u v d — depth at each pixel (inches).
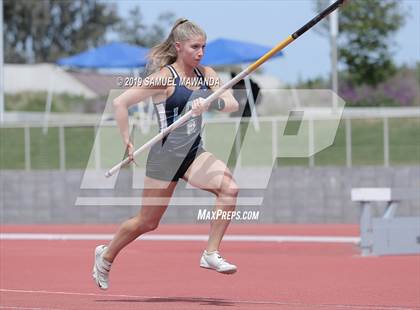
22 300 597.6
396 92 2662.4
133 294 634.8
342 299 601.0
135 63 1713.8
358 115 1482.5
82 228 1434.5
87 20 4699.8
